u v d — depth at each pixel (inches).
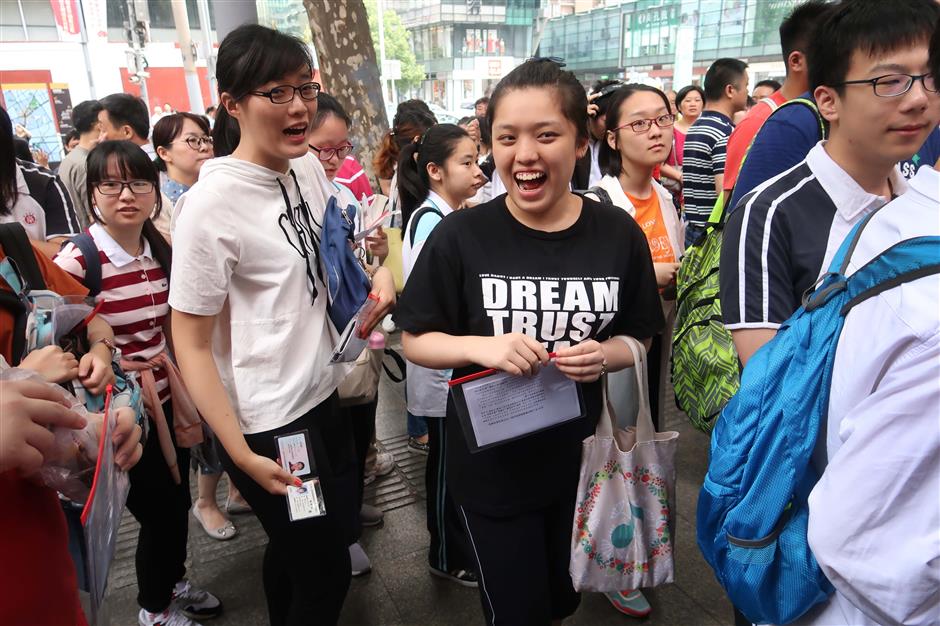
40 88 637.9
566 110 51.9
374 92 203.0
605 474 57.1
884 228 37.4
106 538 40.9
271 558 72.0
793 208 52.9
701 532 45.6
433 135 98.3
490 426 54.0
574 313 55.6
